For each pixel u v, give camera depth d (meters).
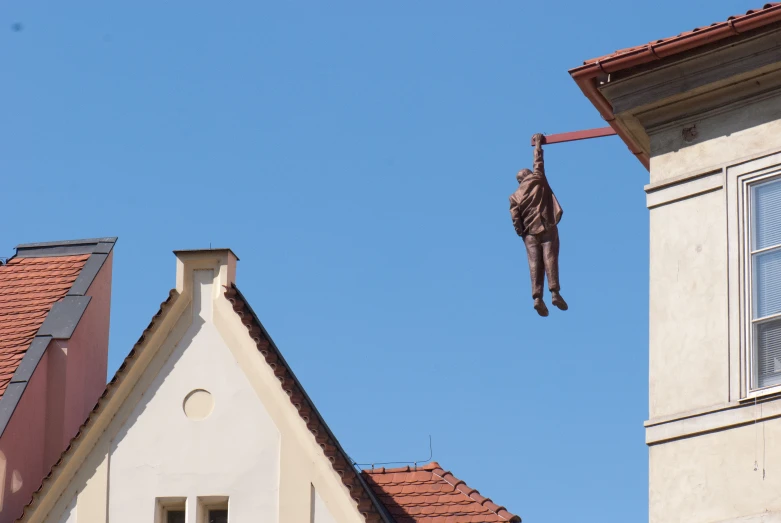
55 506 29.88
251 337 30.36
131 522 29.59
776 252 25.22
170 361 30.45
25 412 32.34
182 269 30.78
